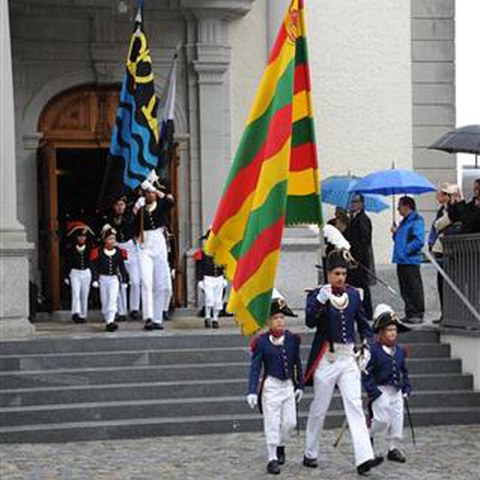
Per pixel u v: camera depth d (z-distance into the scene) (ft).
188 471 34.14
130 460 36.27
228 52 62.59
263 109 30.17
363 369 34.53
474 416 43.27
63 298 60.90
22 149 61.21
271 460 33.50
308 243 55.31
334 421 41.98
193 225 62.18
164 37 62.34
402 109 65.26
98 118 62.39
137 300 56.18
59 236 60.54
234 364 44.70
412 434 38.34
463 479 32.60
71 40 61.72
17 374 43.14
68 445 39.60
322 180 61.98
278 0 60.39
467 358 45.65
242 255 29.22
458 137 47.78
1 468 35.19
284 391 33.76
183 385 43.24
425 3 65.82
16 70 61.11
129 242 52.49
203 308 58.59
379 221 64.75
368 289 51.98
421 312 50.88
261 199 29.07
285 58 29.58
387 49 65.10
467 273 46.01
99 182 70.54
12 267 49.06
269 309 29.04
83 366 44.45
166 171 60.23
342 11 64.49
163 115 59.67
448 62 65.98
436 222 50.19
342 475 33.19
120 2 58.70
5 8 50.78
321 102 64.18
